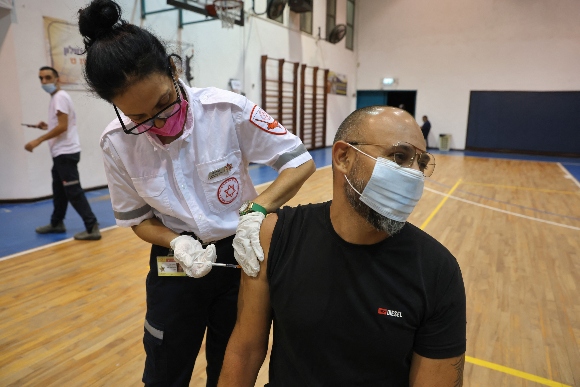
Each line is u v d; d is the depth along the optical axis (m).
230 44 8.28
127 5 5.86
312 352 0.84
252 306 0.92
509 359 2.05
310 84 11.65
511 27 11.93
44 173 5.24
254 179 7.13
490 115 12.62
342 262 0.81
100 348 2.07
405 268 0.78
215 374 1.36
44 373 1.88
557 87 11.67
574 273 3.17
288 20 10.26
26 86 4.88
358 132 0.78
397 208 0.75
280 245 0.87
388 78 13.90
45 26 4.96
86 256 3.30
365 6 13.80
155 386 1.25
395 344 0.78
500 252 3.64
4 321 2.31
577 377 1.93
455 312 0.78
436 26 12.91
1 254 3.32
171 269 1.15
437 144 13.45
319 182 6.81
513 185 7.07
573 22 11.21
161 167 1.08
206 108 1.09
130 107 0.88
